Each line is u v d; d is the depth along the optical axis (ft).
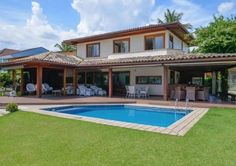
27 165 15.23
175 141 19.99
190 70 79.92
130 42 70.33
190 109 42.16
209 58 43.80
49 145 19.35
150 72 68.44
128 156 16.60
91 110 49.42
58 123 27.86
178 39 76.02
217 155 16.70
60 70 85.66
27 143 20.06
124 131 23.48
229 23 90.02
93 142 19.97
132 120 38.78
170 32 66.13
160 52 63.46
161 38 64.54
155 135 21.93
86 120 29.55
